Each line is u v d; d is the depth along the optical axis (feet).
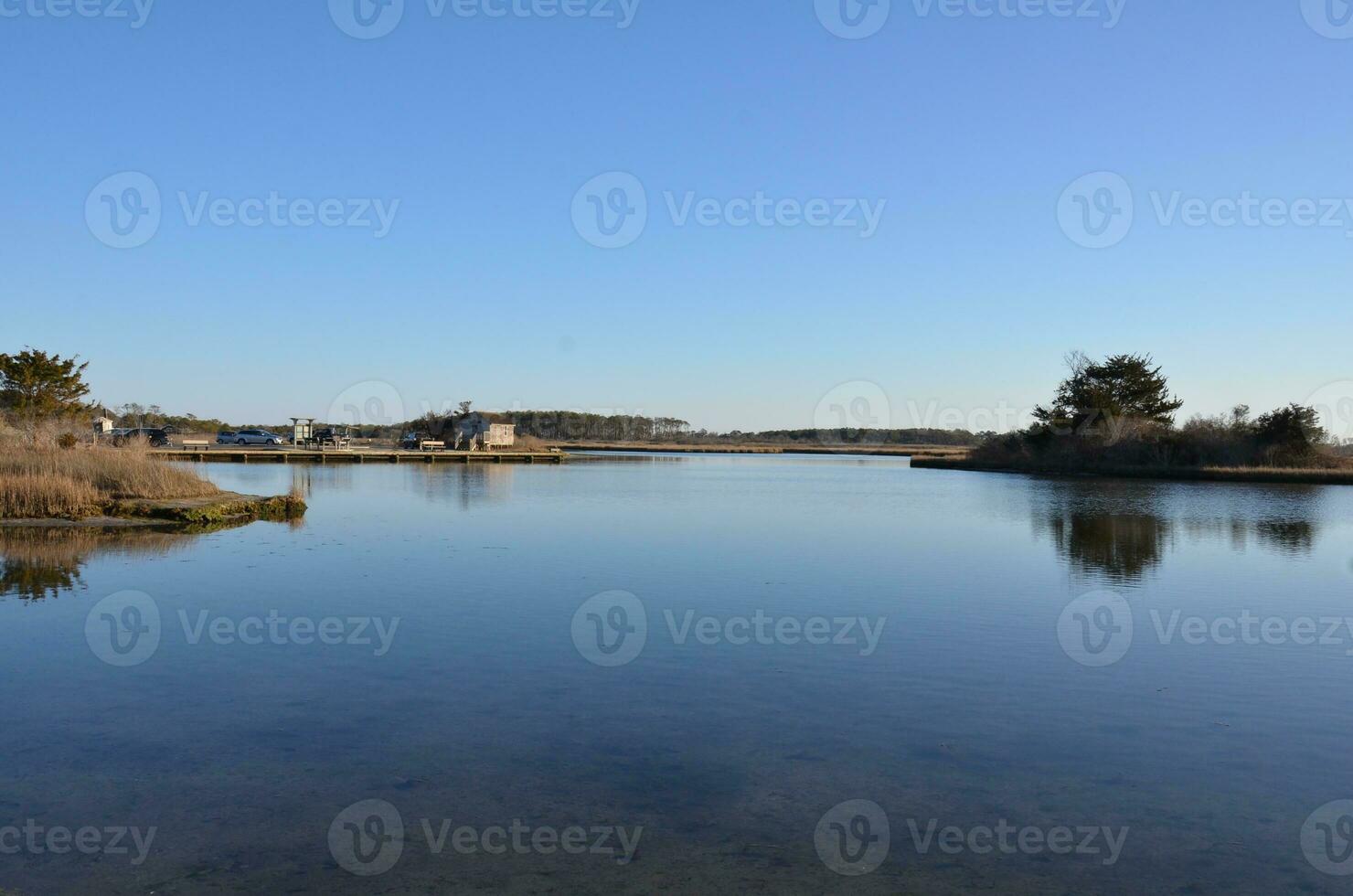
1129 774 24.86
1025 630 41.63
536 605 46.11
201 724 28.40
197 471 172.65
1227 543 73.51
